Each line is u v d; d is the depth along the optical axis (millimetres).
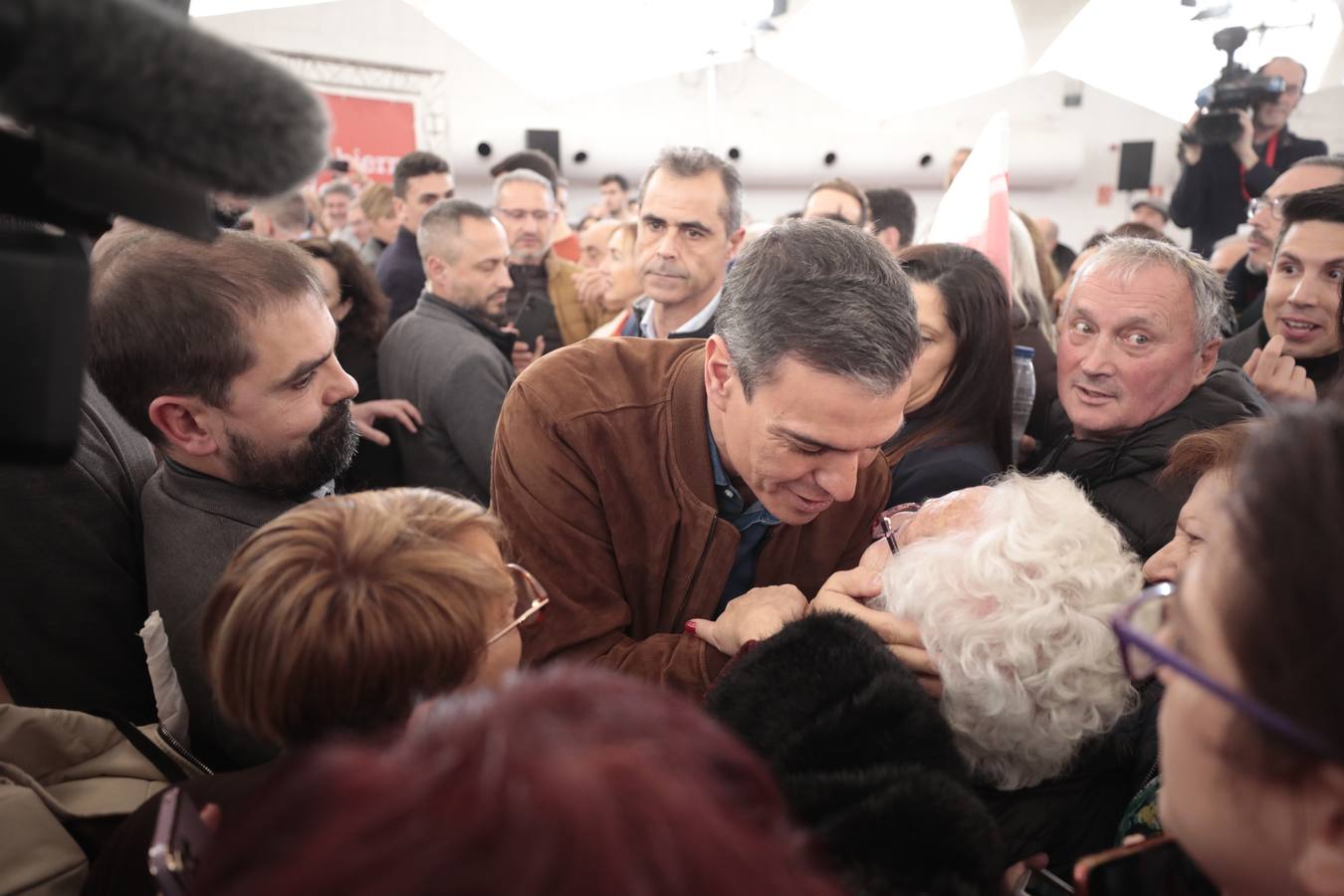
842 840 560
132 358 887
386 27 6383
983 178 1629
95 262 919
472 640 596
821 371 805
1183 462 955
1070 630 709
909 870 542
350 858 222
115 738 871
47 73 300
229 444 942
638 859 225
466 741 255
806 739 651
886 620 786
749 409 875
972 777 774
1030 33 5387
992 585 730
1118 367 1216
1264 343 1784
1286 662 332
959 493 885
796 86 7805
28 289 364
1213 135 3104
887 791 583
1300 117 7020
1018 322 1847
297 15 6051
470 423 1946
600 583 1047
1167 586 467
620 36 5324
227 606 619
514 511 1059
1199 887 521
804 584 1123
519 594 725
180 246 896
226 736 932
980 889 551
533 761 240
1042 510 781
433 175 3166
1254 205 2523
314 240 2223
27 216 380
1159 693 829
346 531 607
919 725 653
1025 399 1677
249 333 896
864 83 6172
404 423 2041
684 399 1044
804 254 837
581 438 1041
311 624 553
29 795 741
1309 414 361
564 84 5609
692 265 1991
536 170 4164
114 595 979
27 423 374
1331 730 324
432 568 590
